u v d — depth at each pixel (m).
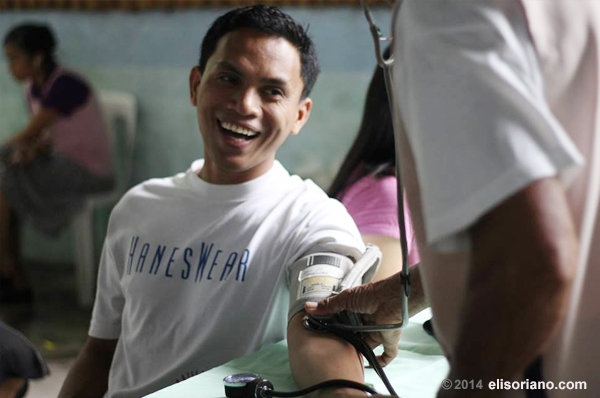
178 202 1.89
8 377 2.24
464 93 0.88
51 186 5.12
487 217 0.86
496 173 0.84
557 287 0.82
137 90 5.71
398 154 1.05
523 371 0.97
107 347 2.05
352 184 2.10
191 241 1.83
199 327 1.78
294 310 1.60
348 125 5.36
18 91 5.96
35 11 5.84
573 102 0.94
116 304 2.01
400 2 1.00
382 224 1.98
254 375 1.38
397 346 1.57
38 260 6.14
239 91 1.78
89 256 5.24
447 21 0.92
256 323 1.76
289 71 1.81
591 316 0.98
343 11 5.21
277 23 1.81
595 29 0.94
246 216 1.81
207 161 1.87
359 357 1.49
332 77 5.31
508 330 0.84
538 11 0.92
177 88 5.64
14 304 5.25
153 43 5.65
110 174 5.31
